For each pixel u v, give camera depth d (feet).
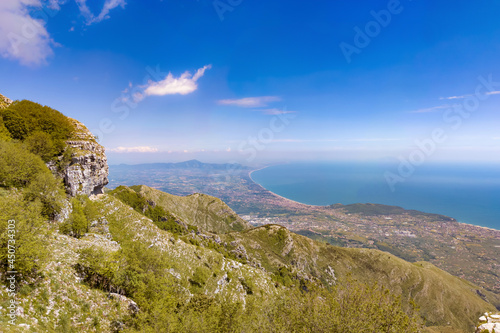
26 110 252.62
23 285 85.71
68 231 171.12
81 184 266.36
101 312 108.06
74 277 114.83
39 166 180.04
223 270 315.17
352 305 67.56
